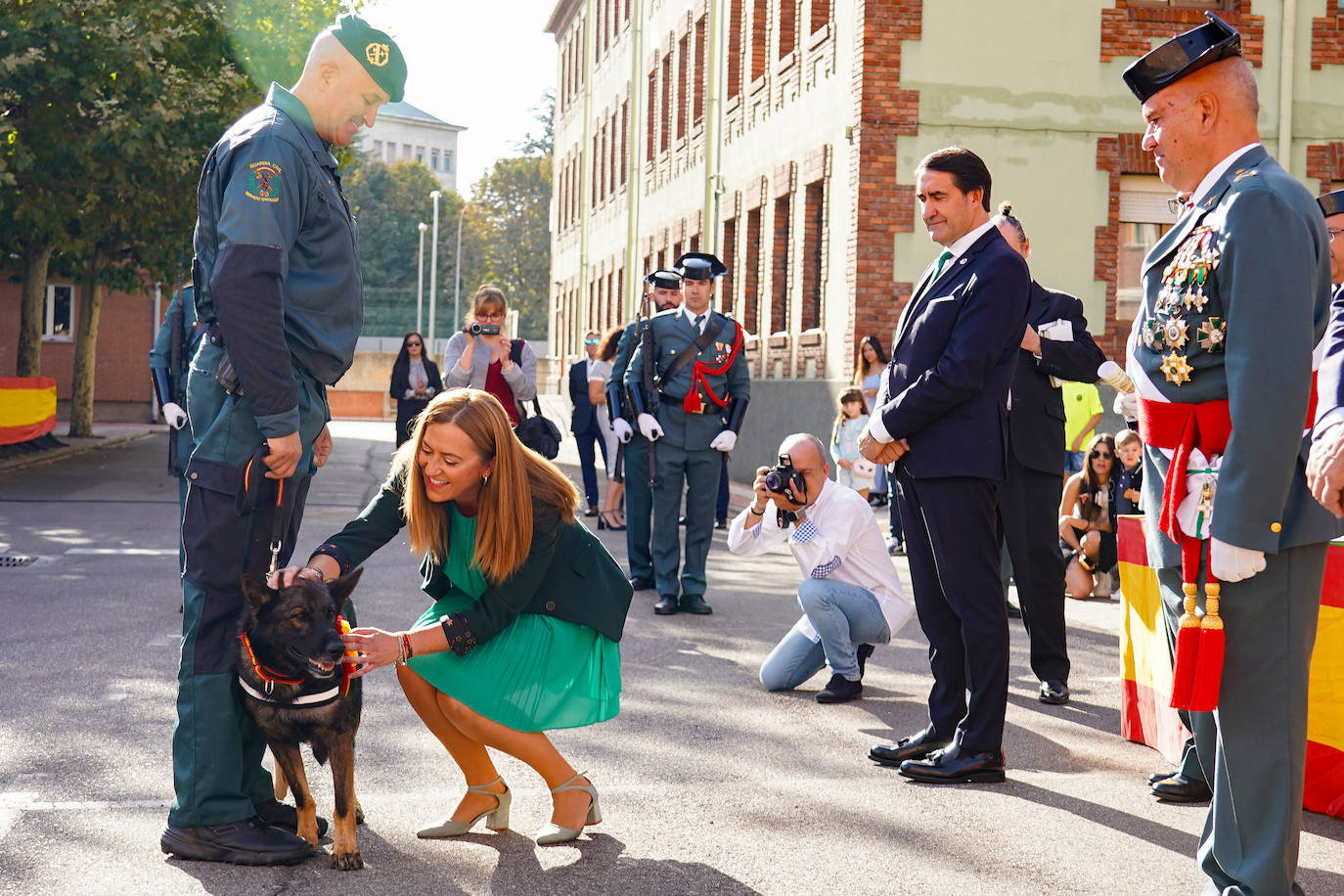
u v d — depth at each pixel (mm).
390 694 6684
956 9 17141
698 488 9445
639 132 34656
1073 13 17172
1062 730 6199
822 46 19250
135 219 24297
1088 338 6840
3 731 5781
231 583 4258
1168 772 5352
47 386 25750
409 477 4391
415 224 99000
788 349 21000
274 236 4137
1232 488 3426
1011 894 4062
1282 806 3539
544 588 4527
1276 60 17391
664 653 7914
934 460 5227
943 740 5539
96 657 7340
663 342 9430
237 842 4227
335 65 4391
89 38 19531
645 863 4305
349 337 4469
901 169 17266
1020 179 17172
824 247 19172
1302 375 3387
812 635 6852
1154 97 3701
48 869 4137
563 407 45094
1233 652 3572
